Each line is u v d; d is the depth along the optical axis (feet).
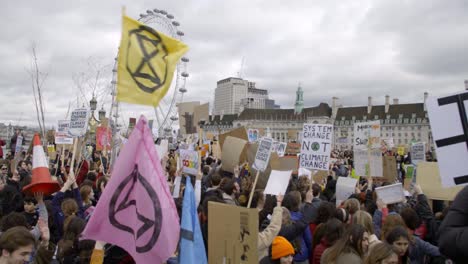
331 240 17.80
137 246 13.05
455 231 8.63
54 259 16.83
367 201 30.45
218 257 15.62
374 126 40.29
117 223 13.23
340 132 428.56
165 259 12.96
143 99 14.26
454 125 12.39
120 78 14.15
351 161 89.71
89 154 59.82
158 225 13.01
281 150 48.39
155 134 59.67
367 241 15.52
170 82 14.70
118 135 41.78
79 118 35.55
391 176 46.42
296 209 23.17
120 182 13.29
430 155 78.07
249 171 35.60
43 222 17.69
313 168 35.99
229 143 35.40
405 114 391.86
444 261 18.97
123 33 14.40
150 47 14.65
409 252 19.63
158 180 13.39
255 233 14.55
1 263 12.42
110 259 15.26
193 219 14.38
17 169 43.91
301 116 467.11
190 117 41.73
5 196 27.04
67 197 24.25
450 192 28.71
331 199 36.50
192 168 30.86
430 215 23.88
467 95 12.30
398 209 26.63
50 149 54.90
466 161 12.17
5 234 12.57
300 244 20.67
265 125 485.15
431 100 12.66
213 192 24.59
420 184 30.01
